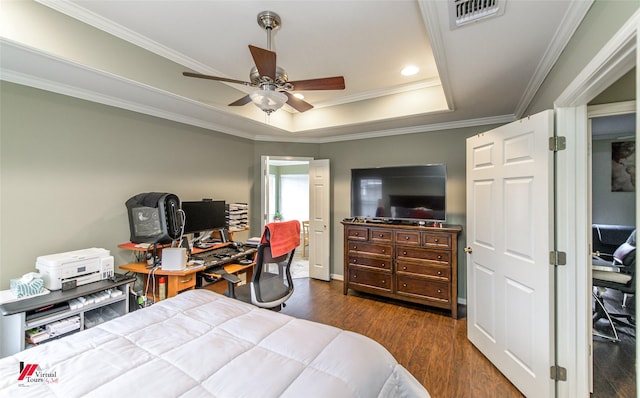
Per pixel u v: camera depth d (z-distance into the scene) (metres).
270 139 4.35
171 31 2.11
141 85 2.22
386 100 3.34
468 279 2.57
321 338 1.32
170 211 2.51
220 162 3.69
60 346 1.22
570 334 1.69
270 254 2.28
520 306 1.92
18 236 2.05
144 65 2.24
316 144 4.61
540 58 1.88
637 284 0.92
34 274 1.97
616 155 4.14
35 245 2.12
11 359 1.13
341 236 4.42
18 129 2.04
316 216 4.48
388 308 3.32
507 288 2.04
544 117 1.72
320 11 1.87
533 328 1.81
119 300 2.29
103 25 1.97
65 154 2.27
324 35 2.16
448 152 3.56
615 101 1.69
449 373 2.12
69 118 2.29
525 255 1.88
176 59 2.46
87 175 2.40
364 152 4.18
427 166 3.42
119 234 2.62
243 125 3.57
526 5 1.36
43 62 1.81
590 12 1.30
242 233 4.05
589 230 1.69
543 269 1.73
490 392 1.91
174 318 1.52
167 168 3.04
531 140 1.83
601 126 3.45
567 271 1.70
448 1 1.33
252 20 1.97
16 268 2.04
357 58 2.53
